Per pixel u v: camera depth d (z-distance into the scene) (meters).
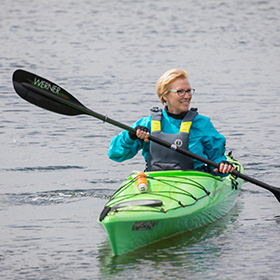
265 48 77.12
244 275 18.38
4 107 46.00
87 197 27.36
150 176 23.03
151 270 18.81
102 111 44.84
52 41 82.94
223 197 25.00
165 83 23.22
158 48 77.50
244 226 23.19
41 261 19.89
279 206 25.94
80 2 127.25
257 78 58.06
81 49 76.62
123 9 116.69
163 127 23.56
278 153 34.31
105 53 73.75
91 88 53.41
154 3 124.44
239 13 110.12
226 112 44.25
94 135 38.47
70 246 21.30
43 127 40.31
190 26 96.38
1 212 25.20
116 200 21.44
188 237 21.86
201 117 23.62
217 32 90.56
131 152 23.86
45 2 127.38
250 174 30.64
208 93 51.19
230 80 57.06
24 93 23.94
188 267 19.03
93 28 94.88
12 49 76.06
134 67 64.44
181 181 22.88
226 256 19.92
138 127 22.70
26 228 23.27
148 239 20.83
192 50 75.94
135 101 48.16
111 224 19.44
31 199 26.98
